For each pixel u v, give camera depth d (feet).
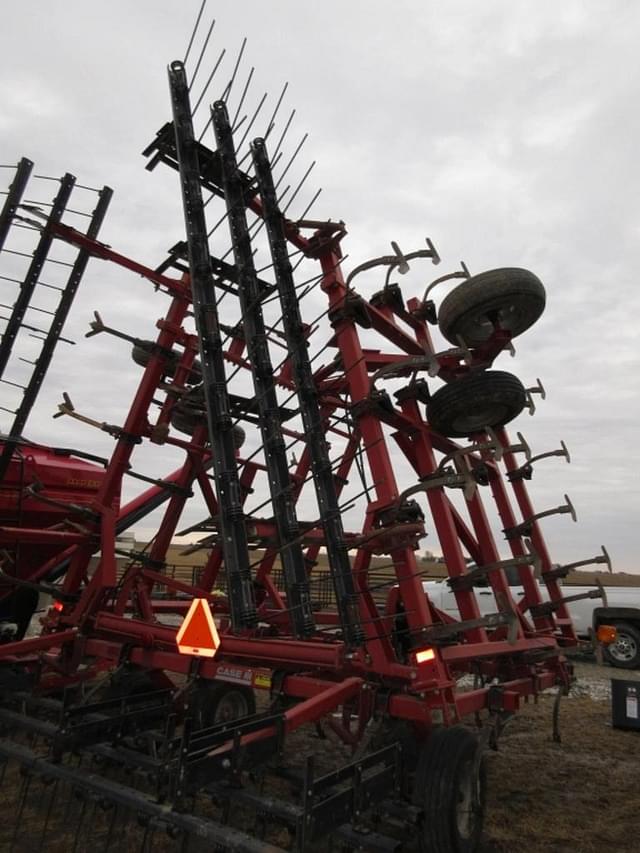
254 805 10.23
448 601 39.83
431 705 11.94
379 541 13.65
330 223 16.39
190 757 10.68
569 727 22.29
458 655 13.12
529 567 20.25
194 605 15.57
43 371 19.74
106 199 20.74
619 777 16.88
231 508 15.81
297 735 20.12
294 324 16.28
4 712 15.72
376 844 9.62
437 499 16.20
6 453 19.69
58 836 12.25
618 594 36.27
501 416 17.60
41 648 18.37
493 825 13.60
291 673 14.88
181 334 21.40
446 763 11.28
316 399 15.85
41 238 19.25
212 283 17.74
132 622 18.01
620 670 35.45
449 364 18.71
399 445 17.07
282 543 15.70
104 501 19.92
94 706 14.10
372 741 12.42
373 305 17.85
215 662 15.99
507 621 11.76
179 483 21.98
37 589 20.47
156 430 20.83
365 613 14.08
